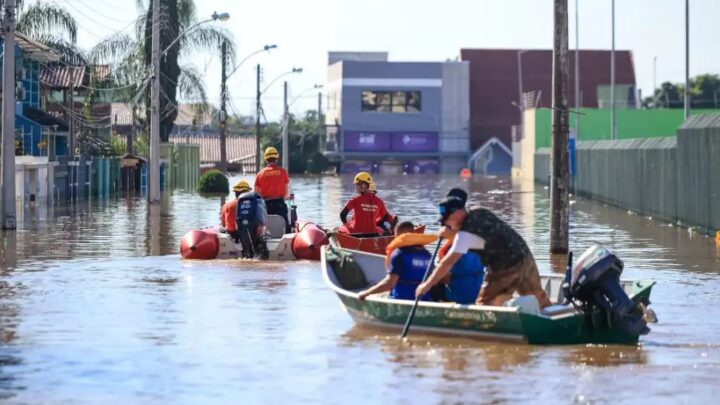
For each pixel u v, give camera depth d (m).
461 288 31.73
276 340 30.86
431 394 24.61
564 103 54.59
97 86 147.25
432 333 31.14
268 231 53.06
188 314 35.34
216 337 31.33
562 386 25.34
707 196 67.44
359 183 50.91
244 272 46.50
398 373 26.70
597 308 29.83
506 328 29.66
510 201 116.00
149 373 26.73
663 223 81.06
